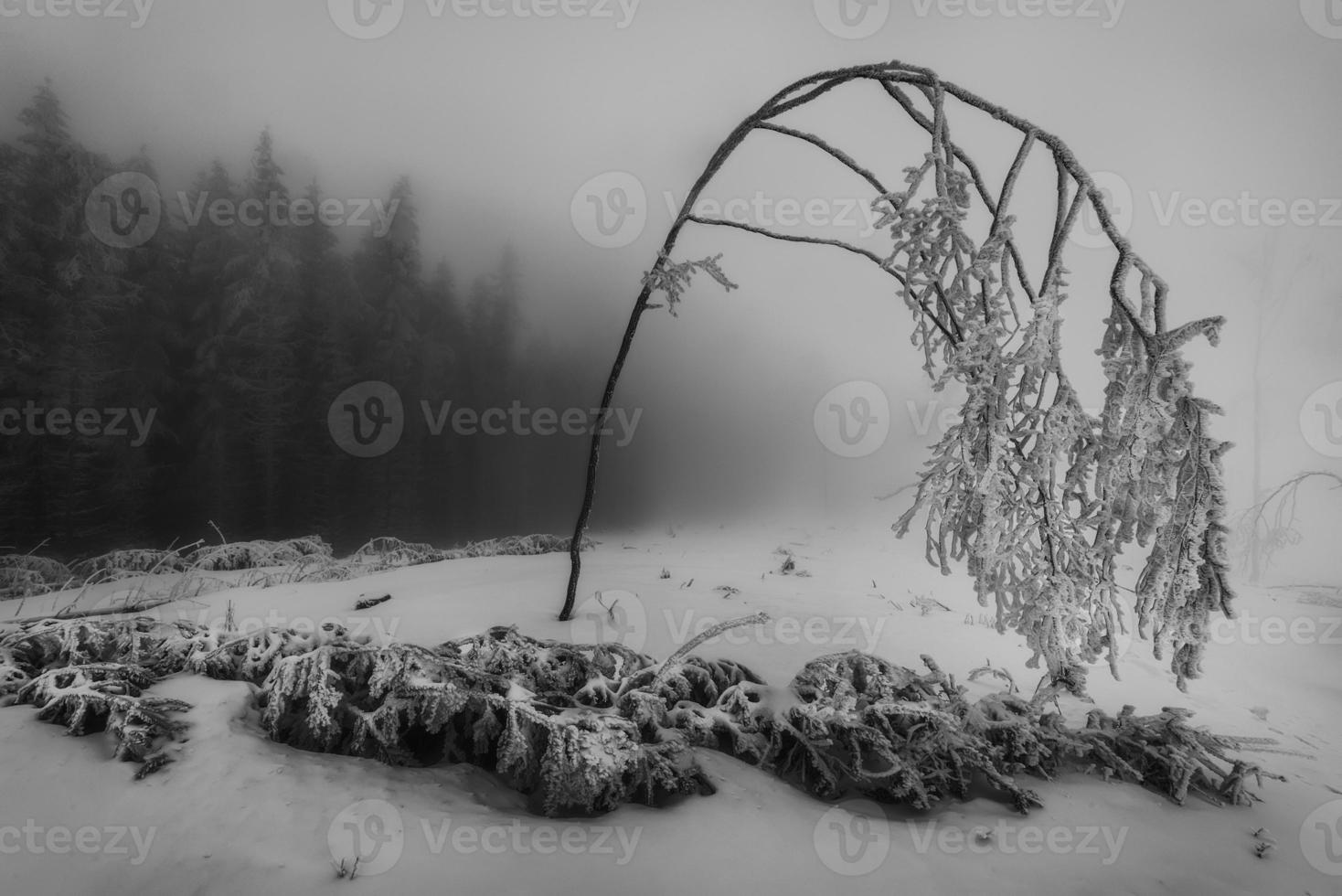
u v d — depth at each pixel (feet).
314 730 8.14
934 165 8.43
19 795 6.43
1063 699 15.37
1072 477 7.98
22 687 8.58
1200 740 10.00
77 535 49.34
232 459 61.46
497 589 21.53
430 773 7.89
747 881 6.18
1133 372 7.39
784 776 9.05
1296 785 11.31
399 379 77.56
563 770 7.39
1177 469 7.06
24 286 48.44
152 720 7.70
